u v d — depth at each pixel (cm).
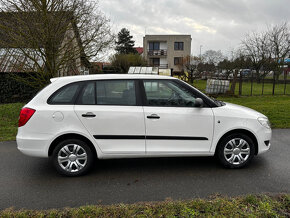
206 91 1317
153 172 371
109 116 342
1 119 793
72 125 340
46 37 734
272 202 267
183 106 357
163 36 4441
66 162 354
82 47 831
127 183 333
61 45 814
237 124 361
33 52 785
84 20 799
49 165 405
